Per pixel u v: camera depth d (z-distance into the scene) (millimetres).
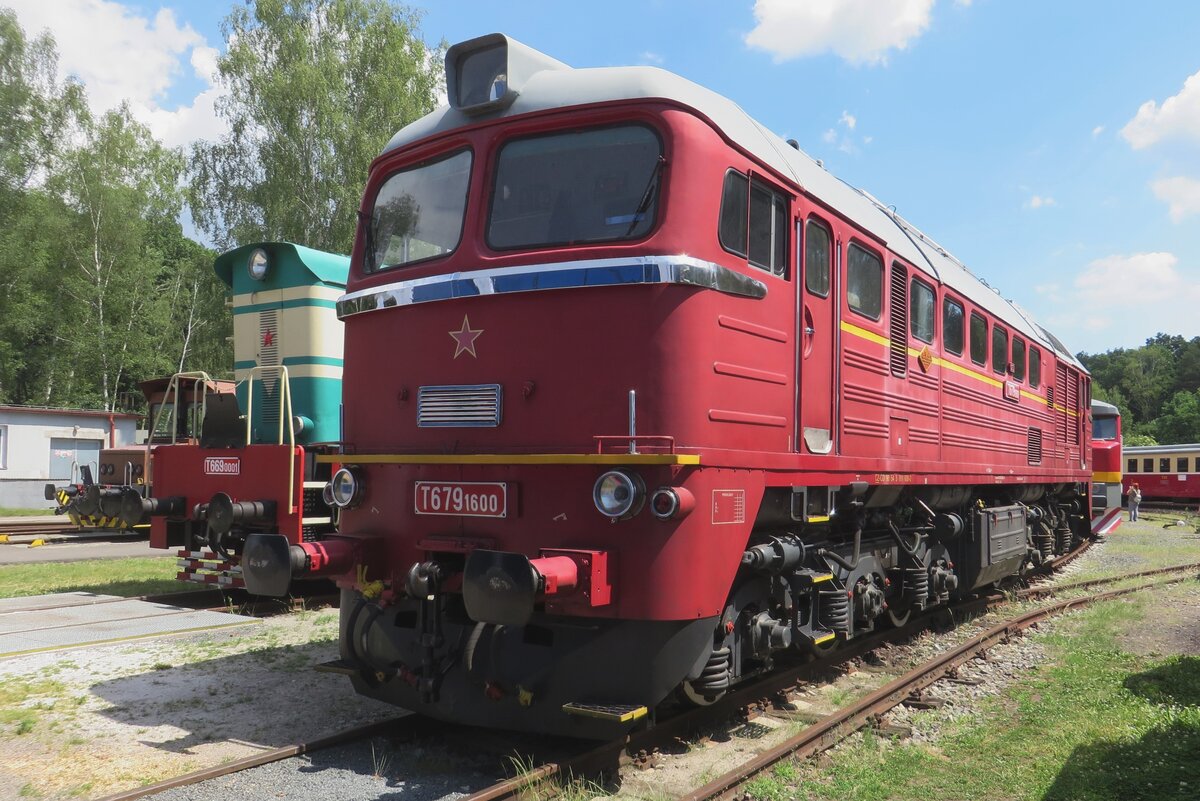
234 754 5148
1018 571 12531
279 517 9672
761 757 4934
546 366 4883
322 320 11211
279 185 28938
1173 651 8430
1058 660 8086
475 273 5094
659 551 4555
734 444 5016
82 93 35219
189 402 15430
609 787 4676
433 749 5191
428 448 5242
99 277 35031
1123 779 4840
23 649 7707
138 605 10117
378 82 29281
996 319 10797
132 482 15523
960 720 6121
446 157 5590
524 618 4188
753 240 5367
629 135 4961
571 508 4730
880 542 7824
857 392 6711
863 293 6965
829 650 7418
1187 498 41688
